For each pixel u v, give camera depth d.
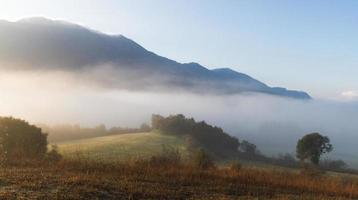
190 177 22.59
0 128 31.00
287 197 20.20
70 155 30.83
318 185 25.11
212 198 18.28
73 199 15.70
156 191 18.31
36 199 15.19
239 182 23.38
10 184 17.17
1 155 24.28
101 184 18.22
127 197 16.98
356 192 24.22
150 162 26.27
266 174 26.70
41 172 20.44
